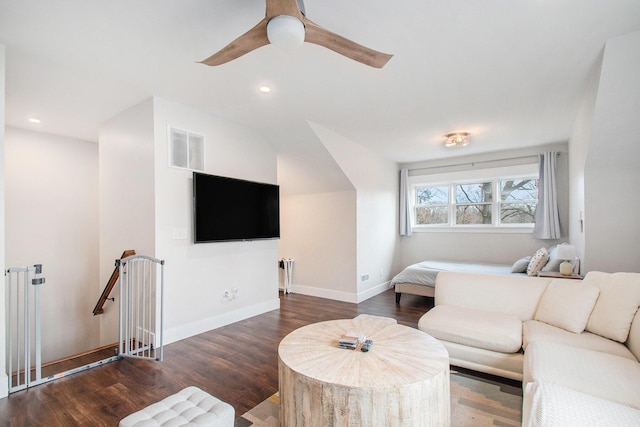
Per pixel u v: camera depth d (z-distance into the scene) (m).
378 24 1.97
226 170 3.76
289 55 2.32
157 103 3.10
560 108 3.35
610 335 2.06
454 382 2.30
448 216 5.96
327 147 4.18
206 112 3.52
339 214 5.02
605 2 1.75
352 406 1.41
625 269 3.22
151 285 3.09
